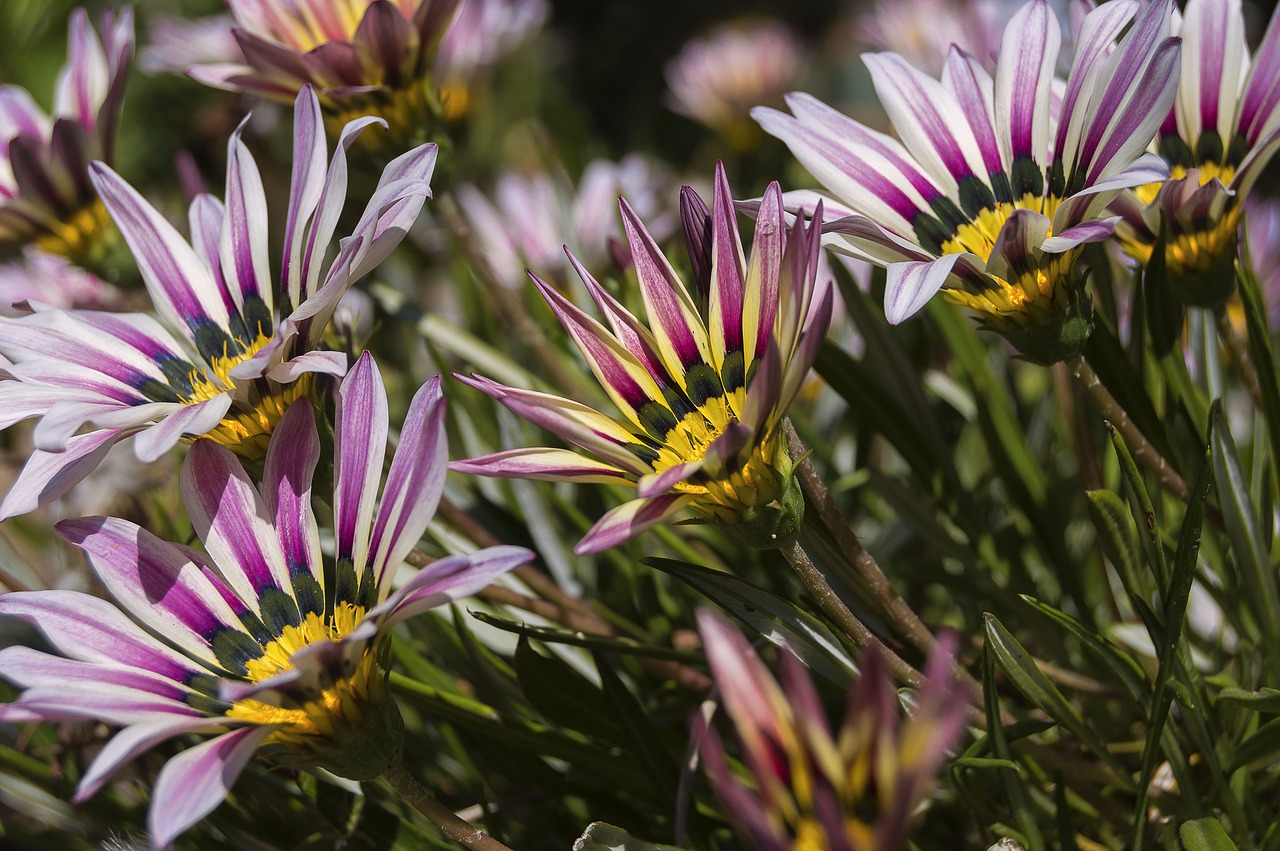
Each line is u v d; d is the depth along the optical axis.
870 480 0.59
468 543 0.60
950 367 0.67
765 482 0.48
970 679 0.52
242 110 0.86
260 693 0.47
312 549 0.50
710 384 0.49
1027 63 0.52
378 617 0.46
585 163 0.97
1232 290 0.54
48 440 0.48
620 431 0.49
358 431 0.49
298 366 0.49
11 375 0.51
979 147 0.53
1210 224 0.53
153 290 0.54
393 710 0.48
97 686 0.48
